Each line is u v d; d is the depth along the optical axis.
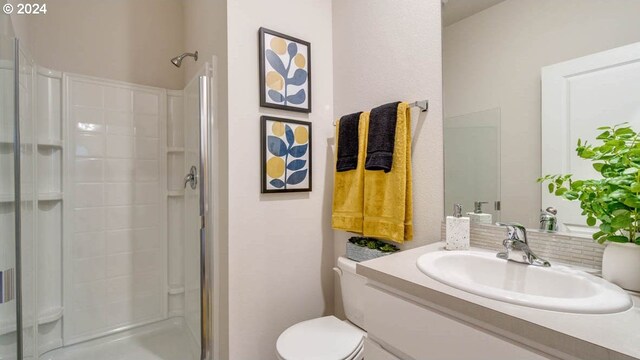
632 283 0.73
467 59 1.20
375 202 1.45
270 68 1.56
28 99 1.41
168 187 2.18
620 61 0.85
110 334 1.94
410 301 0.82
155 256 2.12
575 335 0.52
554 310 0.61
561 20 0.96
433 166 1.32
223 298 1.52
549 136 0.99
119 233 2.01
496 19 1.12
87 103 1.90
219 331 1.56
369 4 1.63
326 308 1.82
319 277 1.79
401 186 1.33
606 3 0.88
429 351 0.76
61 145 1.80
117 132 2.00
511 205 1.08
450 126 1.26
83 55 1.94
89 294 1.90
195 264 1.69
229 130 1.45
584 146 0.91
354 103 1.72
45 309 1.74
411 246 1.41
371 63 1.61
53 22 1.84
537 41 1.02
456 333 0.70
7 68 1.05
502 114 1.10
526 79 1.04
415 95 1.39
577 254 0.92
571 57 0.94
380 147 1.39
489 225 1.14
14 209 1.07
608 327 0.55
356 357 1.22
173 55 2.27
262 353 1.56
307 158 1.72
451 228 1.12
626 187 0.72
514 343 0.60
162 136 2.15
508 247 0.95
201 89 1.42
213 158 1.43
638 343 0.49
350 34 1.75
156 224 2.13
